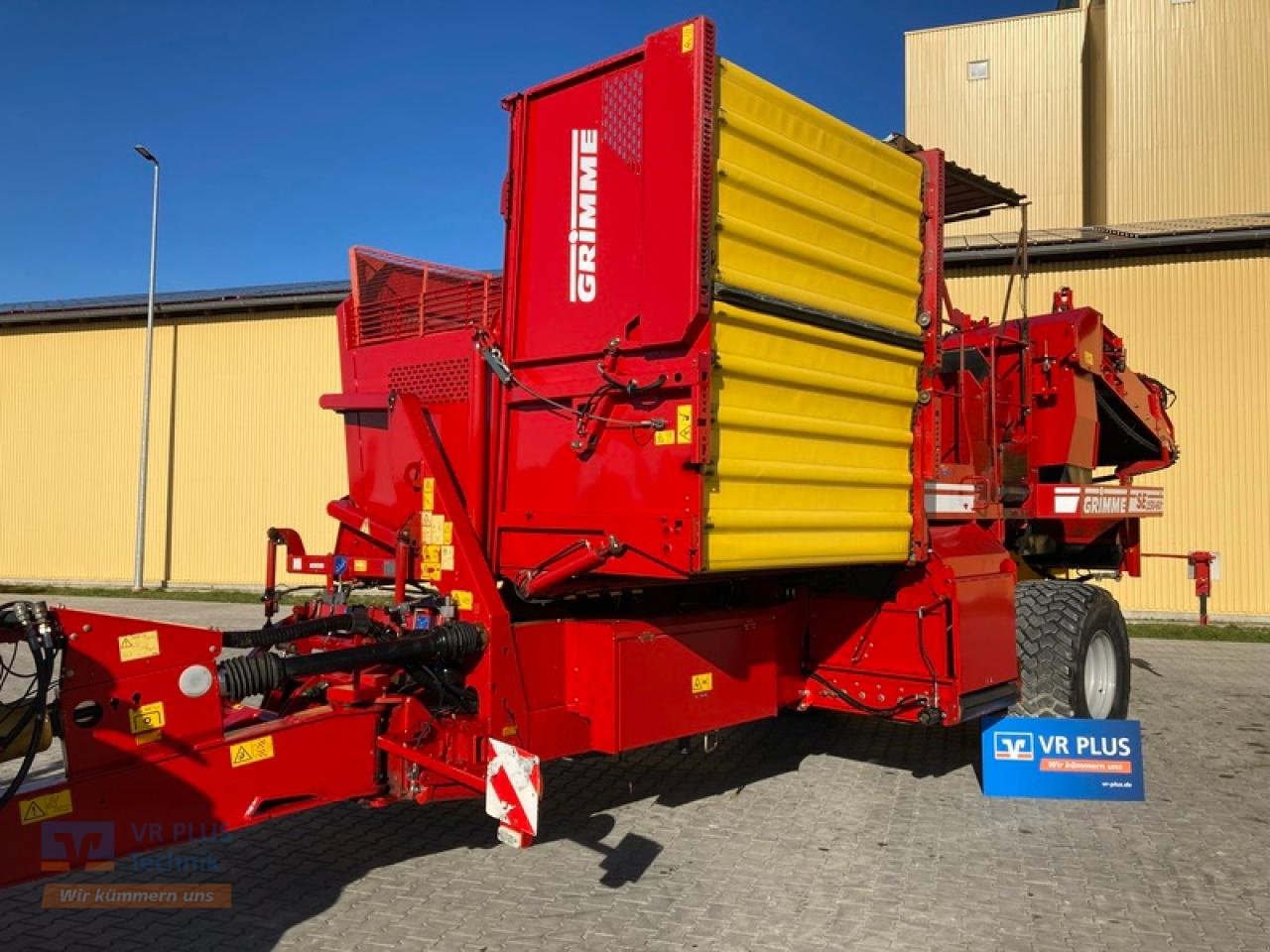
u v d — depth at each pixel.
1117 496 8.13
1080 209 21.84
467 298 5.35
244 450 19.89
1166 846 5.20
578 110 4.55
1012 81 22.42
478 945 3.95
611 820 5.59
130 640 3.64
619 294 4.34
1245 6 19.70
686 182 4.08
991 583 5.75
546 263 4.66
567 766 6.79
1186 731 8.02
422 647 4.26
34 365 21.45
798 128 4.62
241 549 19.89
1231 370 15.13
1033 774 6.07
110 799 3.56
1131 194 20.17
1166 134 20.03
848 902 4.41
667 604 5.52
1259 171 19.52
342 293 19.08
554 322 4.62
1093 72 21.80
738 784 6.33
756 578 5.75
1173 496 15.39
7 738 3.45
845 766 6.79
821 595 5.97
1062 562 8.77
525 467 4.79
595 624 4.67
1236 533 15.12
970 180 6.64
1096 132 21.45
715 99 4.14
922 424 5.54
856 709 5.77
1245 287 15.12
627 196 4.33
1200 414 15.25
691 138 4.07
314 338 19.42
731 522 4.21
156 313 20.47
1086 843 5.23
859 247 5.04
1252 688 9.98
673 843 5.20
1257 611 15.01
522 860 4.93
